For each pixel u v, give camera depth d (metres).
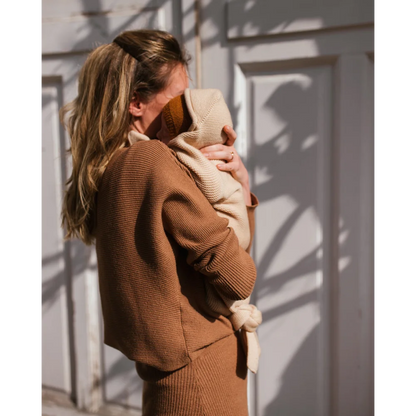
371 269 1.72
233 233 0.94
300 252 1.81
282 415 1.89
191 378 0.95
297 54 1.72
